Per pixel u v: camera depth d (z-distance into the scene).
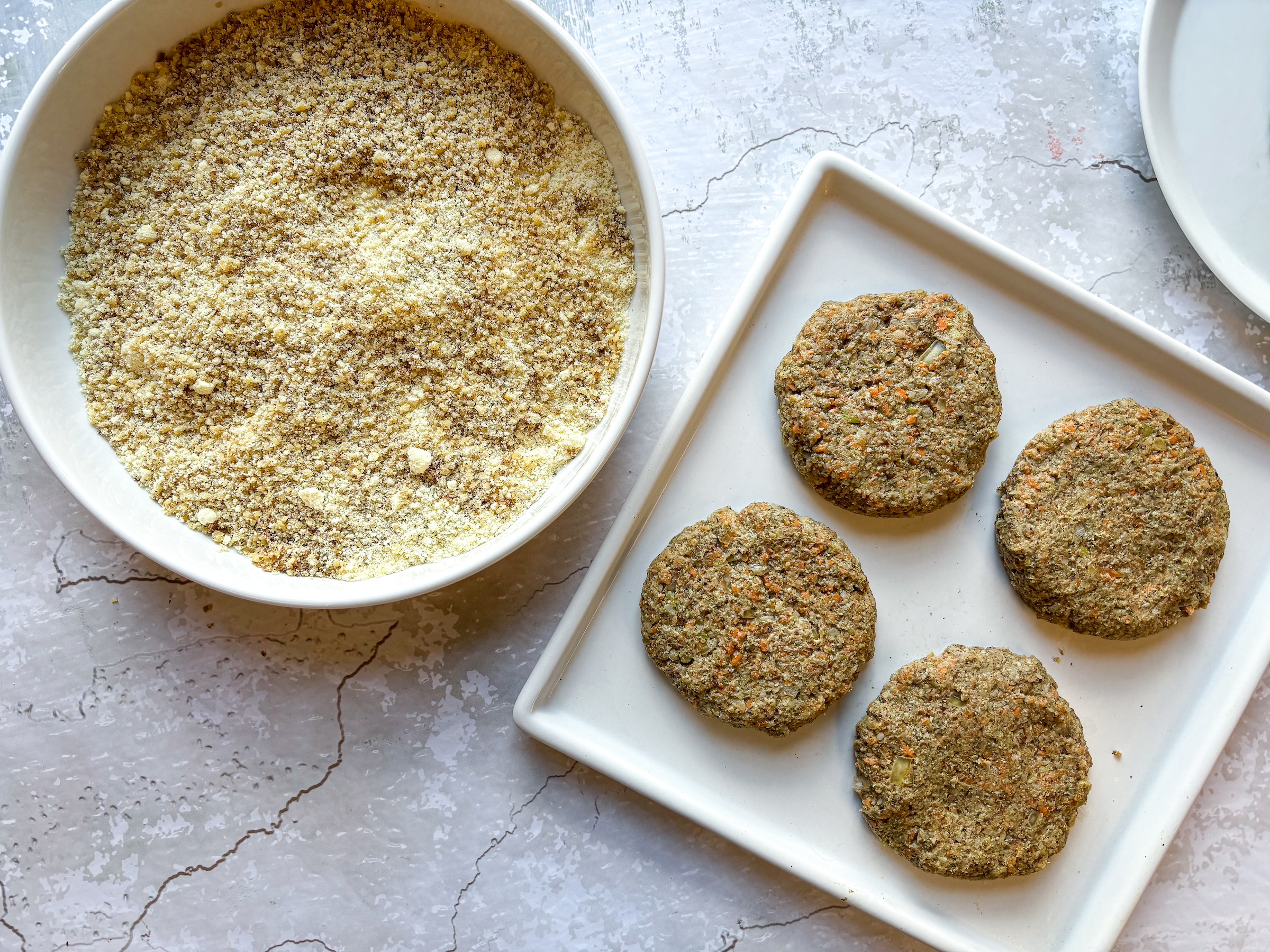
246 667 0.33
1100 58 0.35
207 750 0.33
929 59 0.35
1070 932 0.32
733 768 0.32
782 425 0.32
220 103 0.29
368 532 0.29
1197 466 0.32
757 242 0.34
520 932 0.33
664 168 0.34
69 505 0.33
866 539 0.33
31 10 0.32
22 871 0.32
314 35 0.29
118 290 0.29
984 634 0.33
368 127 0.29
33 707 0.32
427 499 0.29
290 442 0.29
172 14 0.28
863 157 0.34
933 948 0.33
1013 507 0.32
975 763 0.31
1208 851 0.34
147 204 0.29
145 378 0.29
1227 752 0.34
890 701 0.31
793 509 0.33
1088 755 0.32
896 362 0.31
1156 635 0.33
